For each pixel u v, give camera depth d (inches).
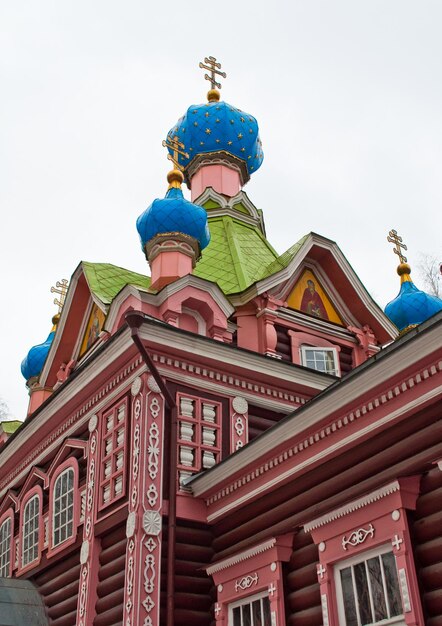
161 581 427.5
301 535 382.6
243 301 620.1
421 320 783.7
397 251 832.3
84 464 528.1
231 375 514.9
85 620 451.8
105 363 504.4
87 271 644.1
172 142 712.4
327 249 668.1
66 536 518.0
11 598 522.0
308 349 631.8
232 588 408.8
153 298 552.7
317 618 352.8
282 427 395.5
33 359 844.6
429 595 300.8
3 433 797.2
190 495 459.8
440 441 316.5
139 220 623.5
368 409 351.9
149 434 458.0
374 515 327.9
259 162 889.5
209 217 765.9
